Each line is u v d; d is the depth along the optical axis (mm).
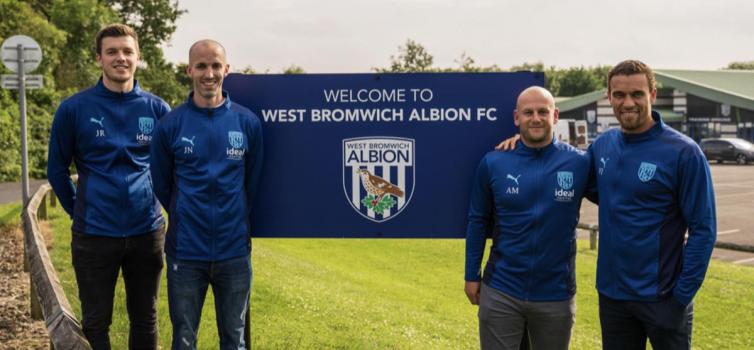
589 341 7004
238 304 3805
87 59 32781
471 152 4520
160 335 5719
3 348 5441
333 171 4555
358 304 8031
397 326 7168
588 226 12234
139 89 4164
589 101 50000
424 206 4559
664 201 3418
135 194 4082
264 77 4500
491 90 4484
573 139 40094
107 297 4121
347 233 4582
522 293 3725
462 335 7094
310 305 7586
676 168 3375
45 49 27688
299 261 10945
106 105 4043
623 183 3480
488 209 3904
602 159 3596
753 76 54562
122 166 4070
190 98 3766
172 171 3789
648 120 3473
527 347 3973
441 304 8781
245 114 3855
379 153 4539
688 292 3359
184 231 3670
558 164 3689
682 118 48500
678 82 48344
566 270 3740
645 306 3441
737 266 11031
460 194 4539
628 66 3457
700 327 7590
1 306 6633
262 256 10711
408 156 4535
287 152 4543
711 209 3361
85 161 4062
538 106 3664
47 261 4641
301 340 6160
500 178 3758
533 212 3676
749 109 45250
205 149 3686
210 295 7594
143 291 4281
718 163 39062
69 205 4273
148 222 4156
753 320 7828
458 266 11453
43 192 11312
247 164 3912
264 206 4570
